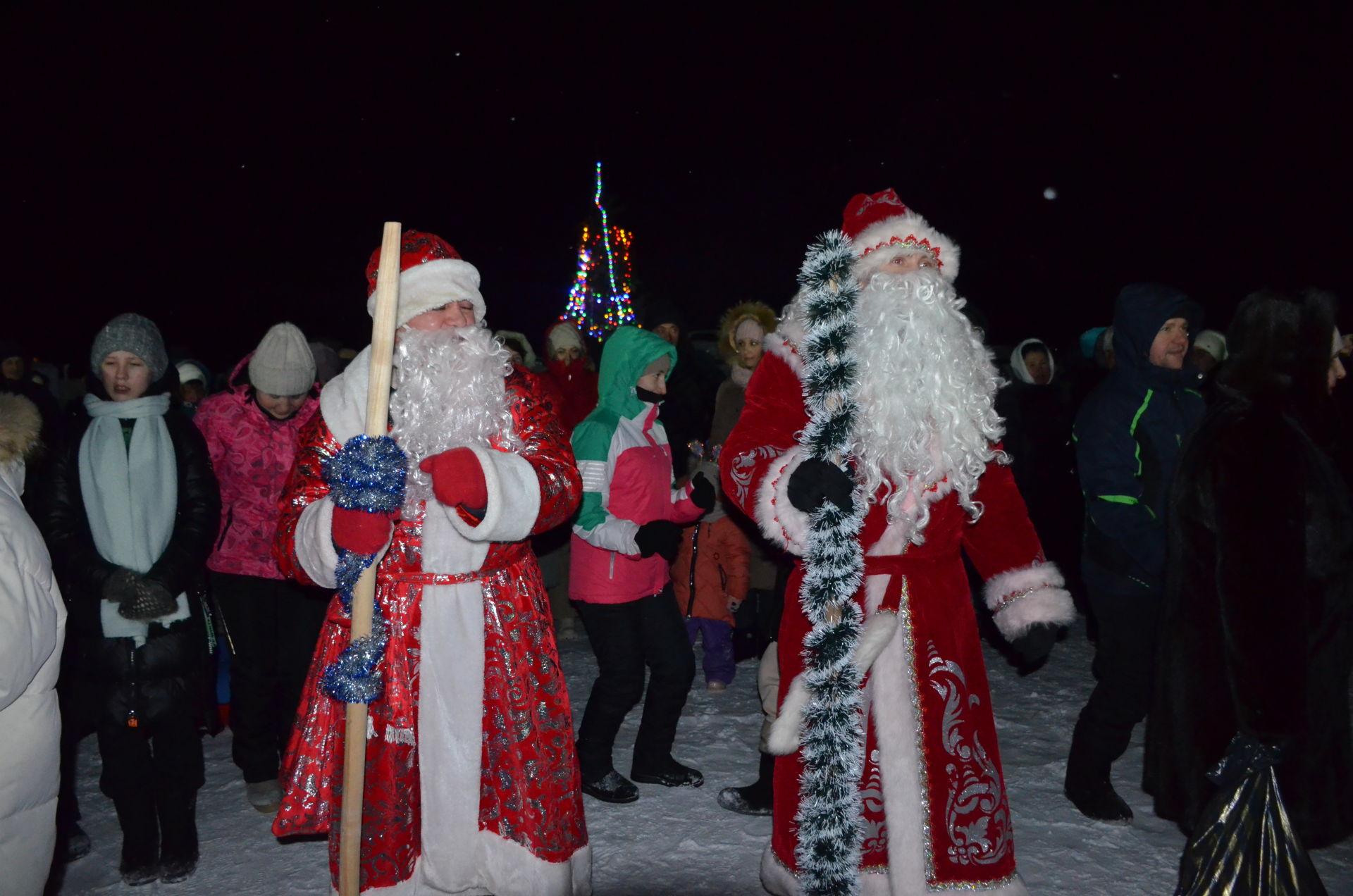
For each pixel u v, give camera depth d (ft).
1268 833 8.03
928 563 8.16
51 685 7.60
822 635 7.79
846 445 7.88
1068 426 21.34
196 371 21.93
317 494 8.16
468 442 8.07
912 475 8.02
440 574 8.22
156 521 10.68
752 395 8.63
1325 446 8.61
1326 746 8.25
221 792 13.35
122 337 10.93
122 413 10.98
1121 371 11.86
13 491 7.55
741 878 10.82
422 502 8.20
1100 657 11.93
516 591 8.50
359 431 8.14
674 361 13.10
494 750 8.37
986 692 8.23
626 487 12.49
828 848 7.70
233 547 12.70
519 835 8.34
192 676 11.02
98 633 10.59
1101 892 10.36
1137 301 11.66
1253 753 7.88
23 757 7.33
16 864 7.41
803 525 7.95
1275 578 7.67
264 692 12.82
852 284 8.15
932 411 7.98
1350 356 14.23
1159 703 9.11
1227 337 8.56
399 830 8.11
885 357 7.98
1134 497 11.45
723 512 16.39
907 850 7.74
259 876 11.07
